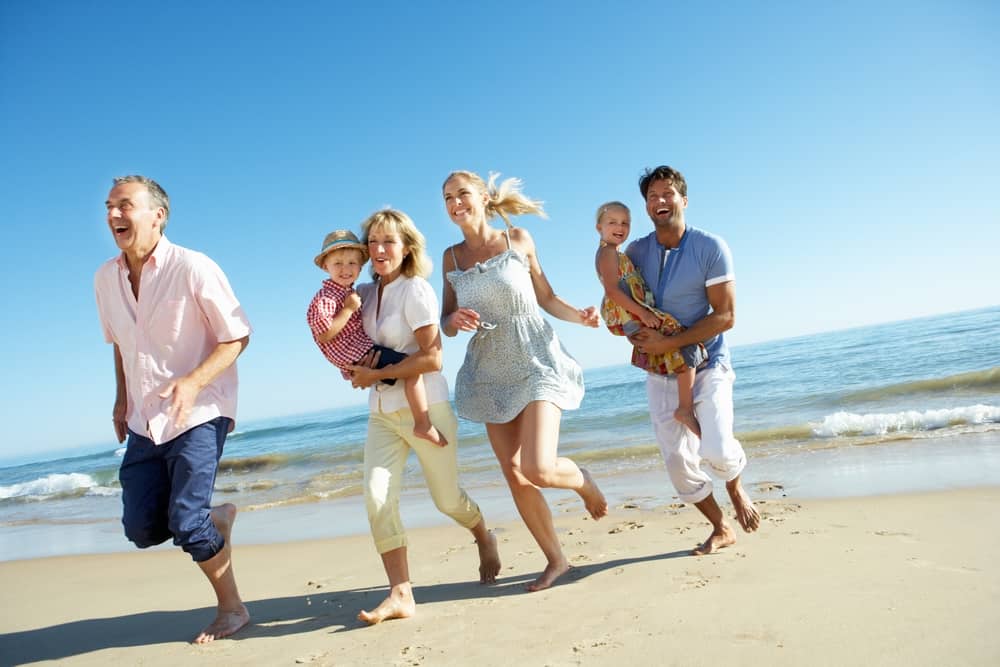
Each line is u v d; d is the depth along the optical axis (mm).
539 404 3330
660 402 3795
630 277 3758
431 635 2773
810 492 5504
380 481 3172
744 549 3654
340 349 3303
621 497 6312
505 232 3777
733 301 3611
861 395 12141
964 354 17266
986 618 2229
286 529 6816
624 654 2289
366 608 3389
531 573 3744
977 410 8461
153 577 4973
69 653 3172
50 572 5602
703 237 3650
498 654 2447
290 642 2924
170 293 3055
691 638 2350
